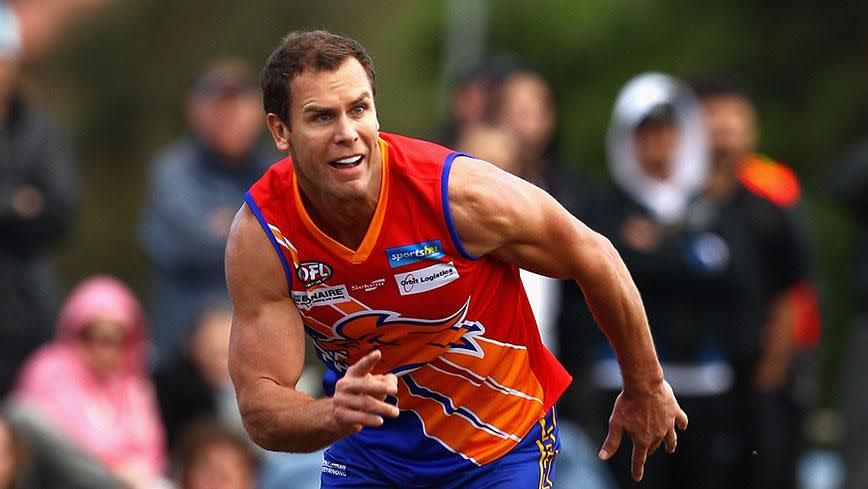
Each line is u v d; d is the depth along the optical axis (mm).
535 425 15539
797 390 29547
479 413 15258
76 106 85812
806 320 29906
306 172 13961
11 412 26047
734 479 28172
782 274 29062
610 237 26578
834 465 36594
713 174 28562
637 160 27250
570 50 64375
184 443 26203
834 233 59812
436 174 14344
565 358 25766
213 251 31453
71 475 26000
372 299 14500
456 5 66938
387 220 14289
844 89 62562
